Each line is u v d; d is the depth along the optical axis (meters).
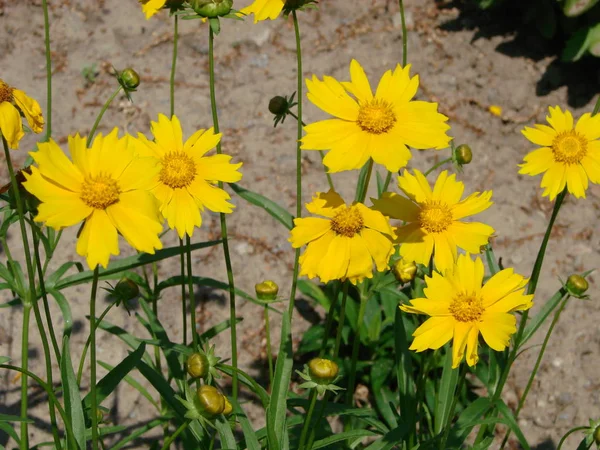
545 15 1.27
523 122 1.21
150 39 1.27
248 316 1.02
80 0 1.29
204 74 1.24
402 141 0.73
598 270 1.06
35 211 0.72
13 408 0.94
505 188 1.14
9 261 0.82
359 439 0.88
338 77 1.24
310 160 1.15
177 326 1.01
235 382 0.83
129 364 0.77
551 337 1.02
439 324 0.73
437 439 0.81
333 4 1.33
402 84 0.75
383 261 0.75
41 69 1.21
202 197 0.76
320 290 1.00
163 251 0.81
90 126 1.16
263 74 1.24
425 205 0.80
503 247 1.08
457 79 1.25
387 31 1.31
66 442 0.76
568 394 0.99
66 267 0.83
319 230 0.76
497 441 0.97
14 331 0.99
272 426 0.76
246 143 1.16
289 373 0.78
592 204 1.13
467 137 1.19
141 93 1.20
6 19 1.26
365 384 0.99
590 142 0.82
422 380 0.86
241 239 1.07
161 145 0.77
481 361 0.95
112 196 0.68
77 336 0.99
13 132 0.75
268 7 0.75
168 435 0.90
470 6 1.35
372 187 1.12
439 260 0.78
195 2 0.74
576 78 1.26
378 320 0.98
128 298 0.80
